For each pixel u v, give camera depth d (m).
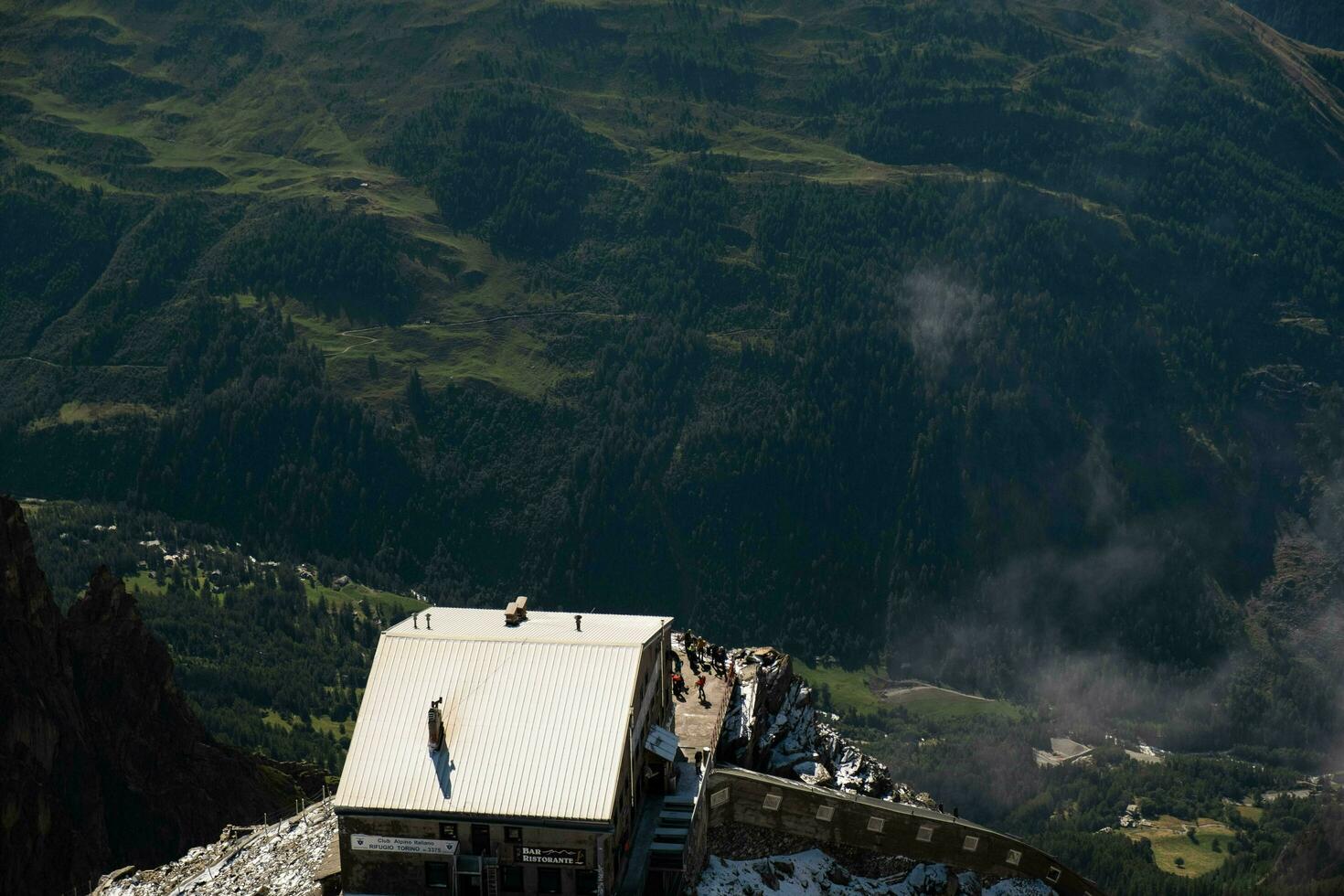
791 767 93.00
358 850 74.06
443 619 86.88
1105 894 95.62
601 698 77.12
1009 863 93.56
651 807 80.31
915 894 89.31
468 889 73.81
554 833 72.56
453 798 73.12
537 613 89.38
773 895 81.88
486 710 76.75
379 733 76.19
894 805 90.25
